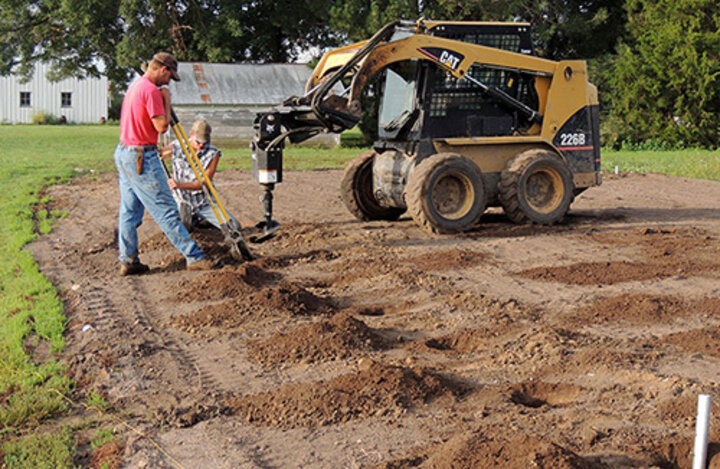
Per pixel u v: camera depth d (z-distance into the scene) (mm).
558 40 35281
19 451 4059
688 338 5500
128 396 4781
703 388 4500
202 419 4418
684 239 9203
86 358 5387
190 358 5434
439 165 9453
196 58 36156
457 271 7824
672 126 30172
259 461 3875
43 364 5301
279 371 5117
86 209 12344
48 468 3855
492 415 4301
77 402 4715
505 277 7547
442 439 4016
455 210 9773
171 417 4410
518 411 4328
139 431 4262
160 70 7414
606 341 5492
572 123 10531
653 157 24906
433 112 9938
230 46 36281
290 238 9578
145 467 3852
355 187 10766
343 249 8898
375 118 30016
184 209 8562
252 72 29797
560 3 33125
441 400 4559
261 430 4246
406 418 4297
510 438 3744
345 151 27281
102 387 4922
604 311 6227
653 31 30969
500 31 10320
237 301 6504
